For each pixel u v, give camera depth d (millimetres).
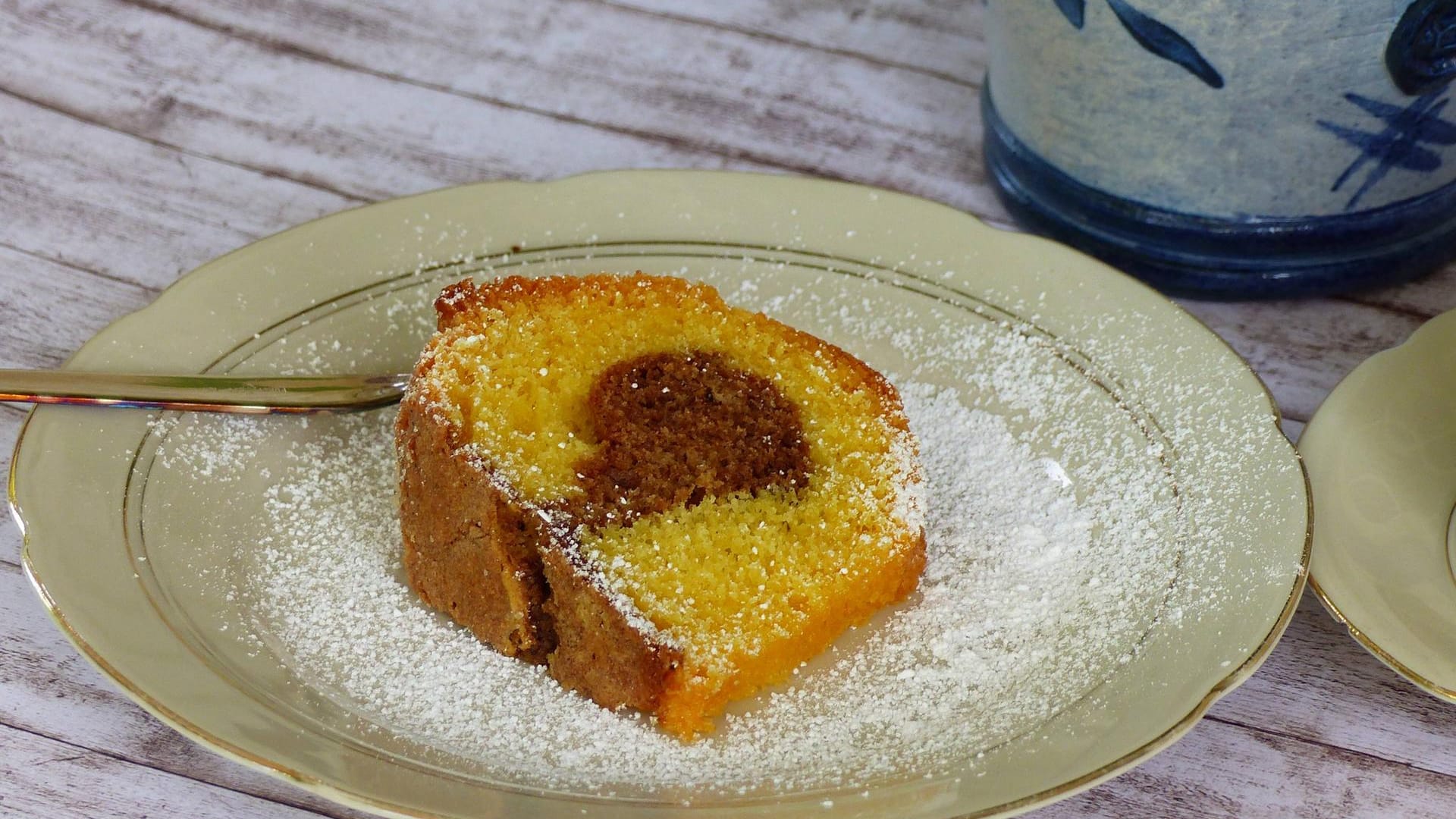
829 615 465
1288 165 513
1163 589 464
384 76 610
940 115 602
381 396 499
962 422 502
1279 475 473
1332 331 538
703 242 526
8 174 573
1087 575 472
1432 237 536
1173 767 457
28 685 465
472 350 487
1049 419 499
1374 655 458
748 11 635
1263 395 487
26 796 450
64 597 448
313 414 496
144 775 454
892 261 523
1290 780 456
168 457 480
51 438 475
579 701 459
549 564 462
